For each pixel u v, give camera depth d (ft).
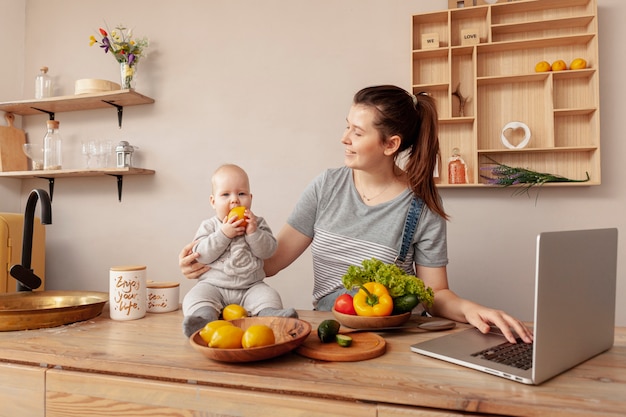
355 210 4.81
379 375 2.36
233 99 9.15
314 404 2.21
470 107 7.93
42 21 10.42
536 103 7.72
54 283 10.09
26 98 10.44
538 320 2.20
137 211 9.61
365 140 4.42
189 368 2.48
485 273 7.93
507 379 2.30
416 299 3.43
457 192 8.05
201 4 9.40
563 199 7.64
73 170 8.98
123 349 2.87
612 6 7.47
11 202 10.05
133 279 3.77
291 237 5.04
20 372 2.79
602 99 7.50
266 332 2.54
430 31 8.16
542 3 7.47
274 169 8.90
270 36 9.00
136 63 9.17
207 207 9.24
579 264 2.56
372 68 8.45
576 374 2.39
